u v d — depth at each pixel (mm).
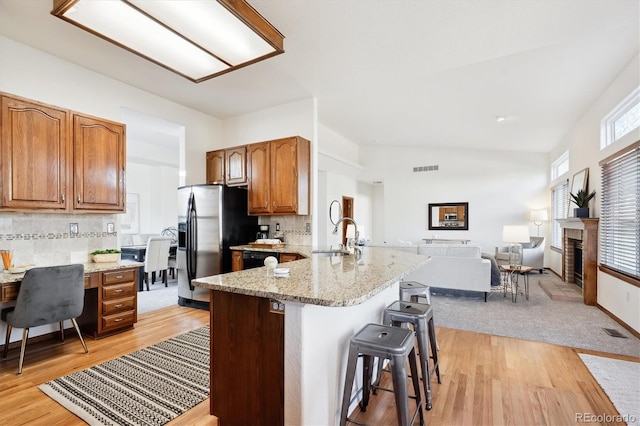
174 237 7766
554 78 3783
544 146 7148
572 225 5168
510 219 7906
